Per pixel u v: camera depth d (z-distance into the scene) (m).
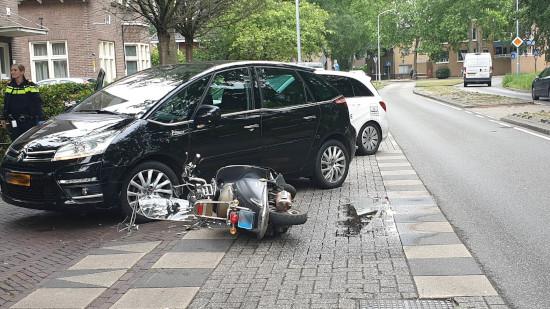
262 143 7.93
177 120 7.19
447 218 7.10
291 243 6.18
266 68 8.20
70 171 6.51
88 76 28.72
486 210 7.46
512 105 25.84
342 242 6.18
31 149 6.73
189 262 5.60
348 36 63.47
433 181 9.48
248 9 18.05
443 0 66.50
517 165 10.75
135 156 6.79
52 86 12.77
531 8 29.28
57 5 28.55
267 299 4.64
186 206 7.04
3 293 4.93
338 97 9.05
